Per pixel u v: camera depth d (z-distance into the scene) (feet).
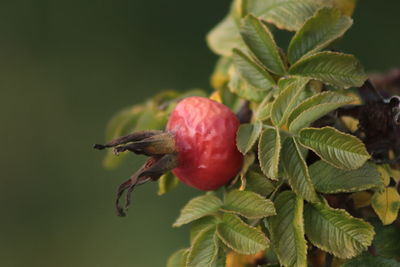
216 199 1.77
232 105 1.91
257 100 1.82
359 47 4.51
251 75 1.81
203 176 1.77
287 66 1.80
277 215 1.73
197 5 5.12
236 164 1.77
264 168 1.72
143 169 1.77
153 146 1.76
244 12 1.87
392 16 4.49
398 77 2.03
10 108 5.11
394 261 1.75
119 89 5.10
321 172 1.74
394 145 1.77
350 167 1.71
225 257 1.75
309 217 1.73
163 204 4.13
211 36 1.93
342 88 1.78
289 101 1.75
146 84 5.09
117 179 4.44
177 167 1.77
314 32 1.80
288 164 1.73
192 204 1.77
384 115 1.78
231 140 1.77
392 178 1.77
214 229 1.75
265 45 1.80
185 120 1.77
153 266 4.10
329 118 1.77
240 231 1.73
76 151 4.92
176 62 5.05
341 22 1.80
